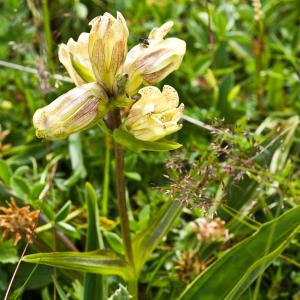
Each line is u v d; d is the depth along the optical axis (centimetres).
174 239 26
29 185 25
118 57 17
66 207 24
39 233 24
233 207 25
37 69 27
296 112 33
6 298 21
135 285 21
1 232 23
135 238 21
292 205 26
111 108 18
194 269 24
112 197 28
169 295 24
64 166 30
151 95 18
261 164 25
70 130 17
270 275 25
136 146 18
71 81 27
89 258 20
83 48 19
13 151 30
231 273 20
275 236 20
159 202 28
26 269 24
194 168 22
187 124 30
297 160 28
